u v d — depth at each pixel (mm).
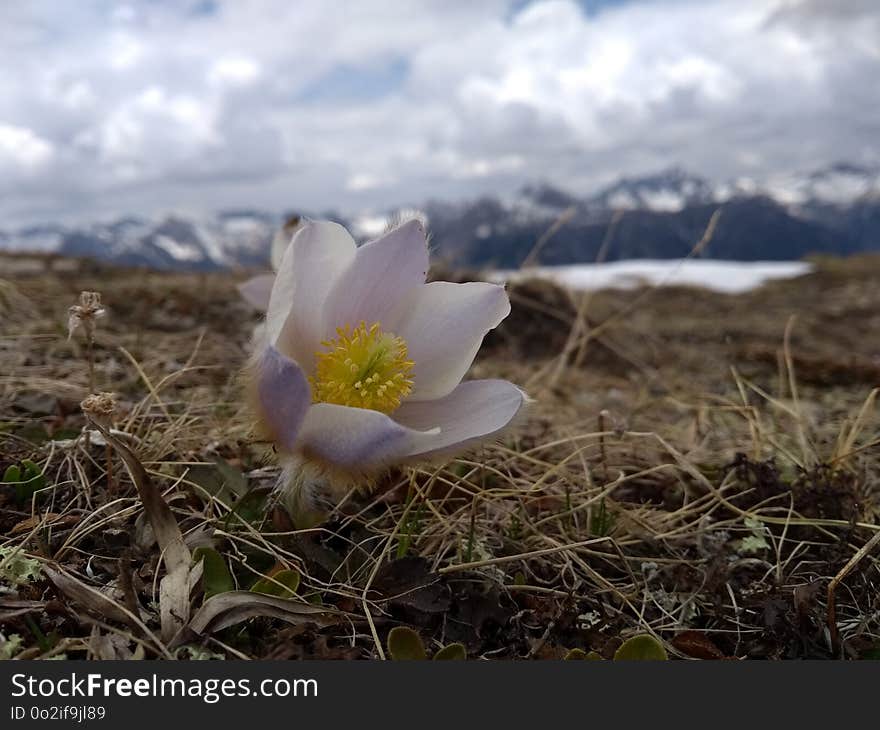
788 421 262
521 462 198
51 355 246
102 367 236
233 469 151
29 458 161
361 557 142
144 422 184
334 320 133
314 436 121
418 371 135
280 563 133
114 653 108
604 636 132
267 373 118
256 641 117
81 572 128
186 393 221
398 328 137
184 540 132
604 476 191
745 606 146
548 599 139
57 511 146
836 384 338
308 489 139
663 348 430
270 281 218
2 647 107
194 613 116
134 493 151
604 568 157
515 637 130
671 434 237
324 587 132
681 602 146
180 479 147
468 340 134
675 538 168
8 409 192
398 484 160
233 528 141
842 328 538
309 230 125
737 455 188
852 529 162
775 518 171
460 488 160
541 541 159
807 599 136
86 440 156
